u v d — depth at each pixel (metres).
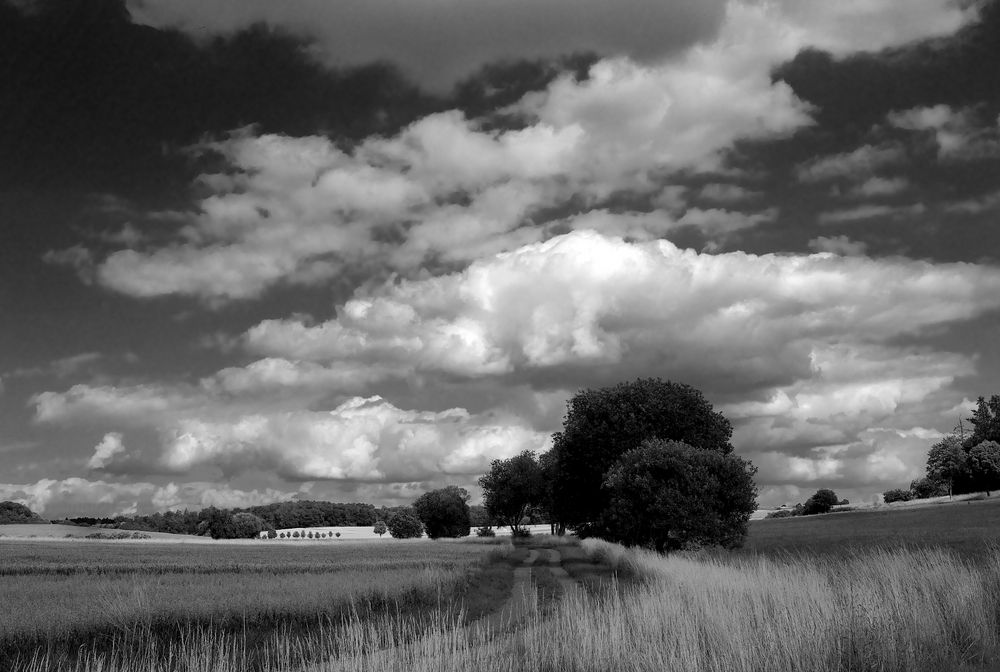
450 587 32.62
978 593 15.40
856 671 12.40
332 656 14.24
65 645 21.73
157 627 23.86
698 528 44.94
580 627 13.38
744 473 47.62
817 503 140.88
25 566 54.81
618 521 48.09
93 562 61.78
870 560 19.52
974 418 148.00
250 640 21.45
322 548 96.94
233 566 54.53
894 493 148.75
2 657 20.91
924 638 13.23
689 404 73.06
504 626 18.58
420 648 12.37
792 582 16.98
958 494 134.38
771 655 12.29
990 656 12.95
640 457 49.22
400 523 163.75
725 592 16.77
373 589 29.48
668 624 13.89
